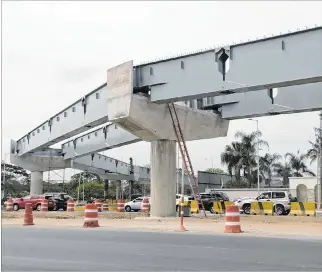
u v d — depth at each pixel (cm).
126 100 2573
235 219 1831
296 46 2077
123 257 1125
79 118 3659
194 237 1625
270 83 2134
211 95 2400
